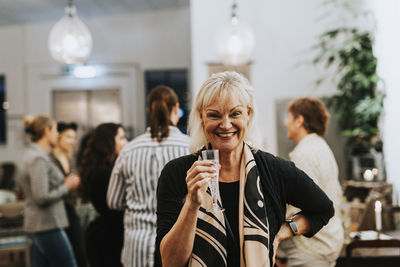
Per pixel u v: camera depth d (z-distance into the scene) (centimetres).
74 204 395
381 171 429
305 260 224
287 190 143
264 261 128
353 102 454
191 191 121
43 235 313
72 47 405
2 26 750
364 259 264
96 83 740
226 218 136
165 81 736
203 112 136
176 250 127
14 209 427
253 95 141
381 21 434
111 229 275
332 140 494
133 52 727
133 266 212
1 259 544
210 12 523
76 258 349
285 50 515
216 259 130
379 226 292
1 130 761
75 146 707
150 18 720
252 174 137
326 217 148
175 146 216
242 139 137
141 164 215
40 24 743
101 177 273
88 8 673
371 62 433
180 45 714
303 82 513
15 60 752
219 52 469
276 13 516
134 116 730
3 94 762
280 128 509
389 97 419
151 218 212
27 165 310
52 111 750
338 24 504
